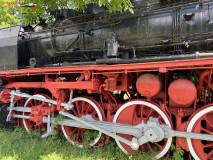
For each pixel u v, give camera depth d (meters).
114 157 3.06
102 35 3.60
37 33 4.30
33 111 3.76
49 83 3.42
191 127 2.60
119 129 2.99
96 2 3.99
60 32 4.13
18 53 4.17
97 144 3.48
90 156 3.09
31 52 4.53
